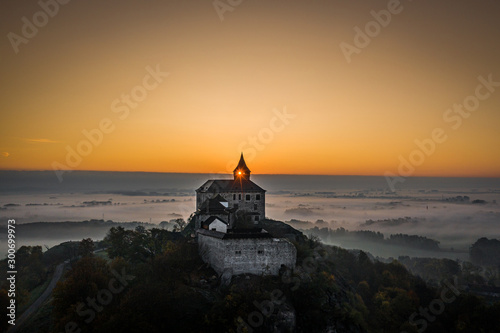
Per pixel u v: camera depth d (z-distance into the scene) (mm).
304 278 103062
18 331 91625
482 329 120562
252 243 102062
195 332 82125
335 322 96875
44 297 111125
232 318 85688
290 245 104562
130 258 115000
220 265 101688
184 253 110812
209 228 117438
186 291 92562
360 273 163500
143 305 84375
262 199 154000
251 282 97000
